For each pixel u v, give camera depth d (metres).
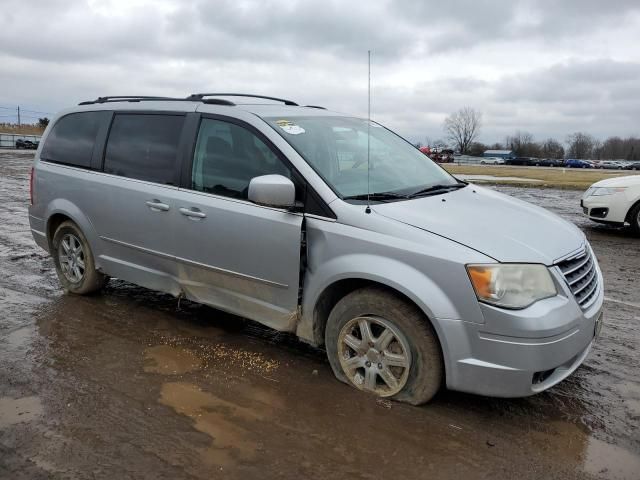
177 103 4.58
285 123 4.09
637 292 5.95
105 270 5.03
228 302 4.14
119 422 3.18
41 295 5.46
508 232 3.36
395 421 3.22
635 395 3.62
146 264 4.63
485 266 3.03
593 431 3.18
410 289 3.16
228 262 3.98
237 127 4.09
